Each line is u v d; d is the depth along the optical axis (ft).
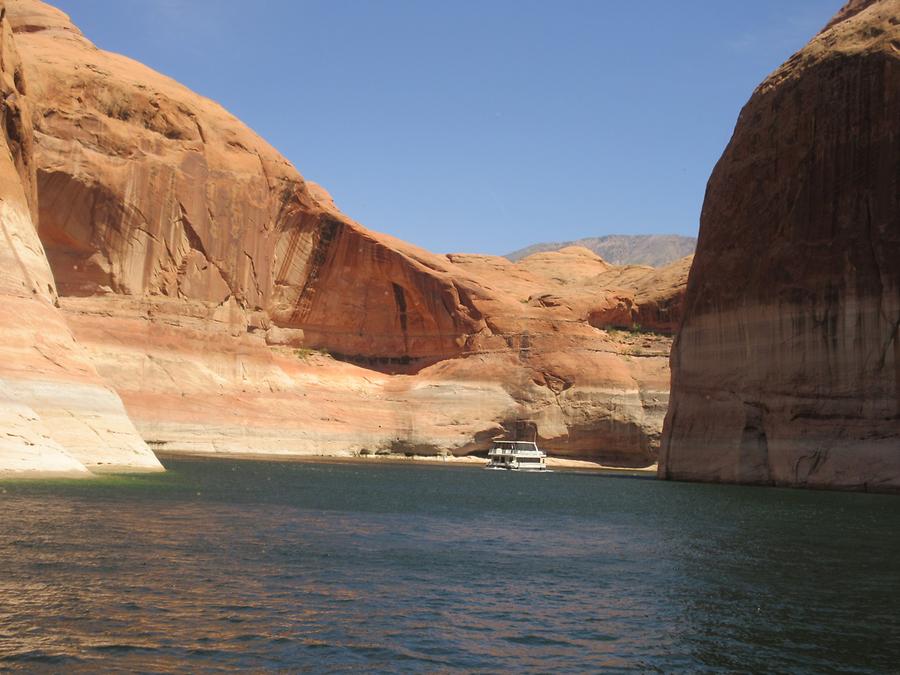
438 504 127.03
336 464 219.82
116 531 75.51
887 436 158.40
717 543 91.71
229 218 254.68
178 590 56.39
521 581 67.67
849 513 123.24
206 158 250.78
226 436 231.30
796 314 174.81
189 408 228.63
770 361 179.63
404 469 221.25
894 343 159.33
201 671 41.65
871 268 163.63
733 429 187.83
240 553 71.20
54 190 220.43
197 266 245.86
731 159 198.08
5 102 141.08
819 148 175.22
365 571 67.97
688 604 61.16
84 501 91.40
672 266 346.13
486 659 46.85
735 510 127.44
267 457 227.20
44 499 89.81
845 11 203.10
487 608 58.13
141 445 136.05
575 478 213.87
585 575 71.20
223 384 243.60
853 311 165.37
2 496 89.25
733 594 64.75
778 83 188.85
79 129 225.76
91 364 134.31
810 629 54.95
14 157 145.38
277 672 42.42
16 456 105.70
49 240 224.33
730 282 192.03
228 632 48.11
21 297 125.70
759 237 186.19
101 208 227.61
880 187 164.76
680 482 195.00
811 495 154.20
